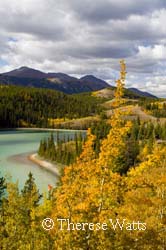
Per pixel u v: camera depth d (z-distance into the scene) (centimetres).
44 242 1495
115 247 1150
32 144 18400
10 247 1722
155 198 1727
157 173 2208
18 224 1808
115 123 1288
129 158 6094
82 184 1273
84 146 1394
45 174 10588
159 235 1340
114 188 1247
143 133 15612
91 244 1143
